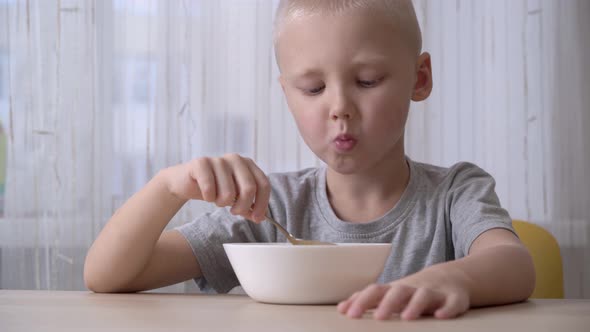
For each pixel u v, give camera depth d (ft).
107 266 3.06
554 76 7.66
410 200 3.67
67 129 7.34
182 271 3.50
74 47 7.35
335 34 3.04
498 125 7.62
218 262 3.59
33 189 7.32
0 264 7.27
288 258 2.27
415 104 7.57
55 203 7.30
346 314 1.97
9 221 7.28
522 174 7.60
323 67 3.07
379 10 3.09
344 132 3.06
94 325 1.77
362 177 3.65
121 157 7.33
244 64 7.45
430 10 7.63
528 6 7.67
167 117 7.36
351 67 3.06
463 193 3.53
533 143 7.62
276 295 2.31
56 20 7.36
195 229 3.61
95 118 7.34
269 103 7.45
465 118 7.61
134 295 2.79
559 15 7.68
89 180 7.32
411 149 7.54
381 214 3.67
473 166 3.85
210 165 2.75
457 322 1.84
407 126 7.55
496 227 3.01
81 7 7.36
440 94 7.61
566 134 7.63
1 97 7.34
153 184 3.12
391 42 3.12
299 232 3.76
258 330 1.66
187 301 2.47
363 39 3.04
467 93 7.62
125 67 7.35
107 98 7.36
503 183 7.62
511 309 2.21
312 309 2.16
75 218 7.31
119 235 3.08
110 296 2.72
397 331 1.66
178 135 7.37
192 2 7.41
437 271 2.18
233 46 7.45
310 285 2.27
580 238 7.58
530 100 7.63
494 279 2.29
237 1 7.45
